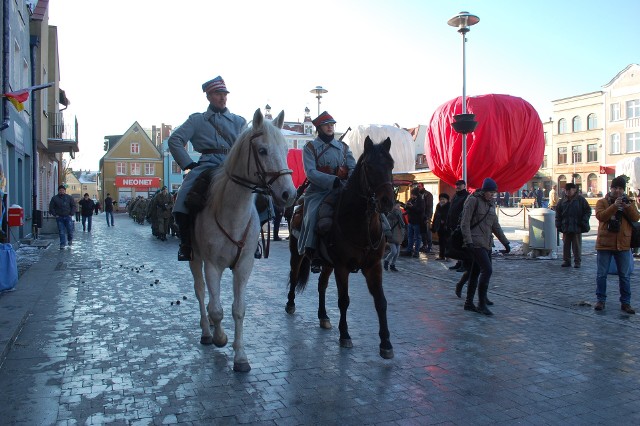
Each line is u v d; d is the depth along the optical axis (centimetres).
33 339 584
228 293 872
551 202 2888
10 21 1412
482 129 1371
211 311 495
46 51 2250
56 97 2577
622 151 5281
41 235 2059
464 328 655
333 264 560
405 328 652
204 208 497
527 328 657
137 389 443
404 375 484
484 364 518
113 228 2783
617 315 728
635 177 2917
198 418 389
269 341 590
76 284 934
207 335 575
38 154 2261
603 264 750
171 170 6644
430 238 1491
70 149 2578
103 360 516
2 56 1269
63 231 1591
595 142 5550
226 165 484
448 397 434
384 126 1981
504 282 990
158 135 7656
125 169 6538
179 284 946
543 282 988
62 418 386
